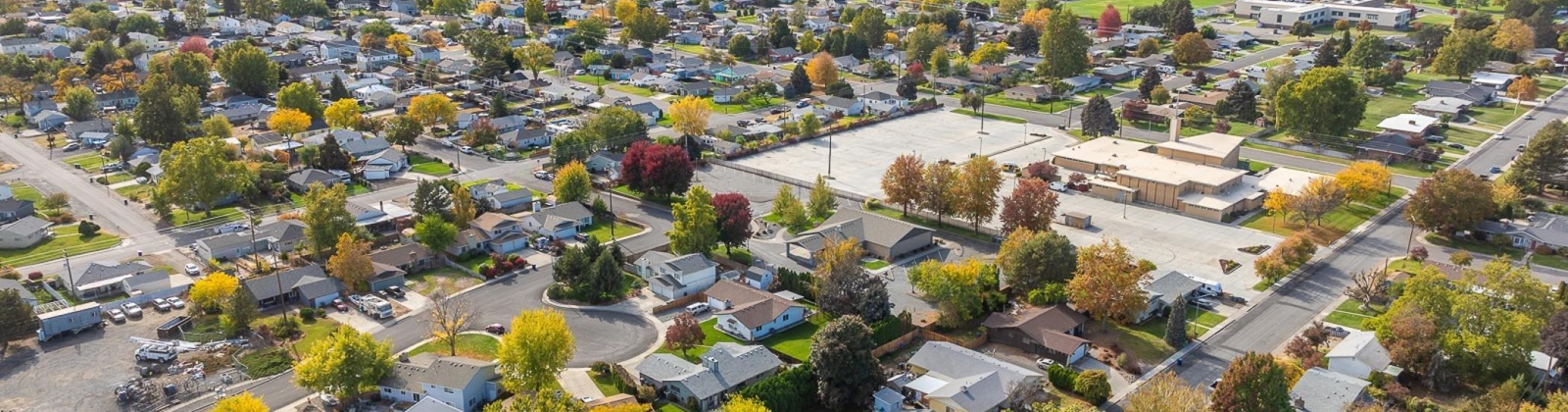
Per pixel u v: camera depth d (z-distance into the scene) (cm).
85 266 14925
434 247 14950
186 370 11619
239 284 13225
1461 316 11362
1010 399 10606
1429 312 11675
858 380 10575
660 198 18238
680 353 12112
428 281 14462
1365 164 18062
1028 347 12175
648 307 13562
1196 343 12406
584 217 16750
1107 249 12938
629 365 11794
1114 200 18400
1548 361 11350
